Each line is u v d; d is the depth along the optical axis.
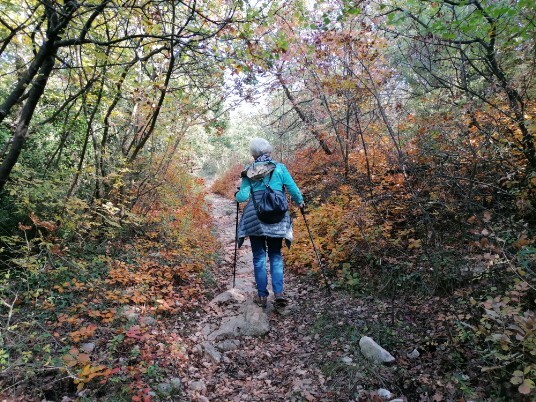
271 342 3.82
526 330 2.16
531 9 3.59
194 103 6.79
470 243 3.14
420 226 4.60
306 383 3.05
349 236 5.11
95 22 5.20
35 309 3.75
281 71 6.71
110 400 2.70
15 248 5.06
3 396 2.60
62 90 6.46
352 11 4.56
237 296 4.80
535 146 3.79
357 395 2.83
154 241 6.60
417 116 5.72
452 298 3.42
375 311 3.87
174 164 8.79
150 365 3.10
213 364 3.47
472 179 3.86
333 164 8.38
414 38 4.57
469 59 4.44
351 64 6.19
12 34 3.98
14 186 4.48
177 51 5.31
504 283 3.13
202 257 6.12
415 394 2.74
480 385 2.62
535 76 3.90
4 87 6.04
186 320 4.23
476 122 4.00
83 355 2.77
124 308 3.93
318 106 8.05
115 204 6.35
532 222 3.74
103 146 5.94
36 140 6.28
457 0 4.39
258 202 4.27
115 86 5.71
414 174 4.64
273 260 4.46
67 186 5.43
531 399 2.23
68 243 5.11
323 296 4.58
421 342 3.23
